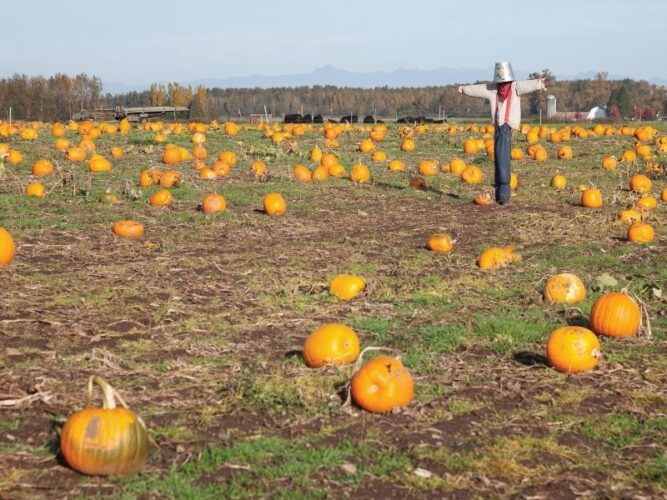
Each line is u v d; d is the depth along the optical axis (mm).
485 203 17844
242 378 6945
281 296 9852
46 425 5984
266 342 8141
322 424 6207
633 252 13000
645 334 8656
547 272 11469
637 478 5574
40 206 15477
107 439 5223
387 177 21766
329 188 19516
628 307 8531
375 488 5262
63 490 5105
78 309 8945
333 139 32469
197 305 9367
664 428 6352
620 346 8328
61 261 11297
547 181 21812
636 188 19969
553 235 14422
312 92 100188
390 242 13617
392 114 92000
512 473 5531
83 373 7016
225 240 13297
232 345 7977
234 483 5219
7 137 28656
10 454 5512
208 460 5520
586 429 6289
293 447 5785
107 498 5012
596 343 7531
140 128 35844
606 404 6824
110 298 9453
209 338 8188
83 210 15258
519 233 14523
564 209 17281
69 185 17703
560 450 5926
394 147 30391
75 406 6312
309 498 5066
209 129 36375
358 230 14680
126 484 5191
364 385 6410
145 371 7125
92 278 10367
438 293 10164
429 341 8195
